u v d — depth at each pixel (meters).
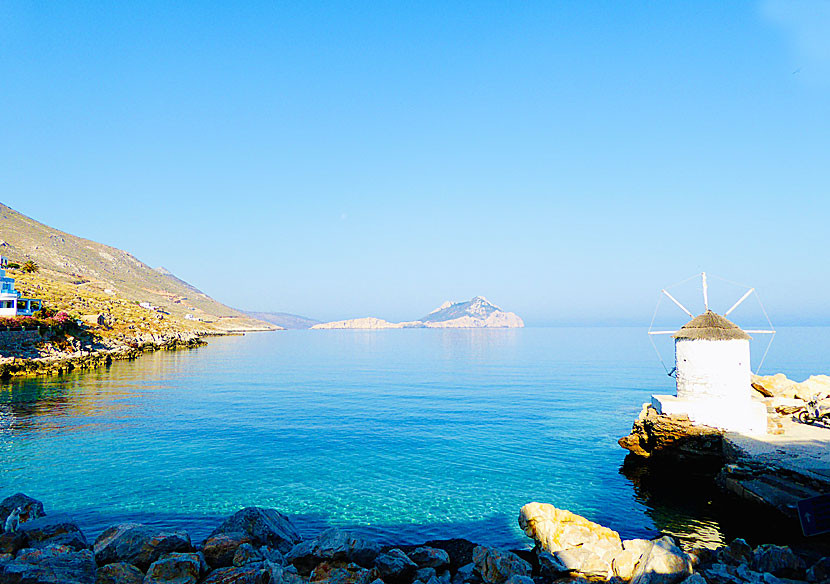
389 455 40.28
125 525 21.81
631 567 19.78
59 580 16.59
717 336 35.06
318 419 54.88
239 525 23.02
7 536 20.25
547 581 20.06
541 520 24.16
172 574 18.12
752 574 19.02
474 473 35.62
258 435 47.19
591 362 130.88
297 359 146.75
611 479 34.41
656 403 38.22
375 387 82.25
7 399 65.88
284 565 19.92
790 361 117.56
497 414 57.88
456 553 23.11
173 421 53.47
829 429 34.47
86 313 158.88
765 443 30.94
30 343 101.06
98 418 54.78
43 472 35.41
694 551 21.34
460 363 131.50
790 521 24.06
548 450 41.88
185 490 31.95
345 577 18.47
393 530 26.17
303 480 34.00
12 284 122.50
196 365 121.12
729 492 28.14
